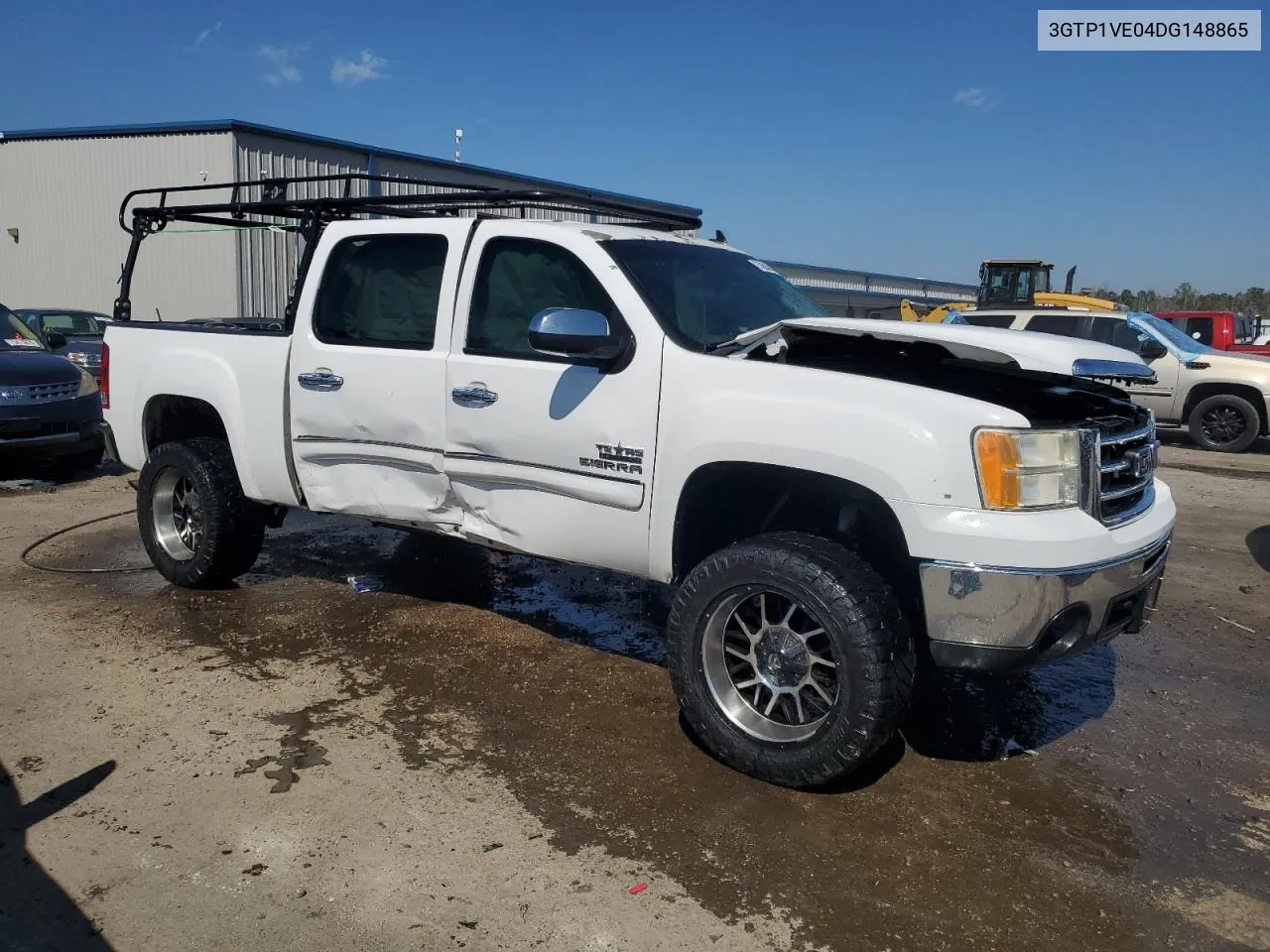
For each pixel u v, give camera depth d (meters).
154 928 2.63
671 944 2.60
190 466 5.30
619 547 3.83
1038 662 3.20
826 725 3.25
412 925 2.65
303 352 4.73
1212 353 13.55
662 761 3.61
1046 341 3.54
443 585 5.76
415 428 4.33
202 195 21.05
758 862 2.98
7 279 23.84
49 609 5.21
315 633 4.90
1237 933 2.70
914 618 3.48
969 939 2.64
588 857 2.98
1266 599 5.92
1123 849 3.11
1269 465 12.02
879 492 3.17
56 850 2.98
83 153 22.20
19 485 8.71
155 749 3.62
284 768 3.49
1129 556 3.30
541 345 3.49
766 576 3.31
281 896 2.77
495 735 3.79
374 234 4.59
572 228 4.07
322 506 4.81
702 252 4.43
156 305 22.03
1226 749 3.85
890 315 23.47
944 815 3.29
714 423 3.46
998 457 3.08
